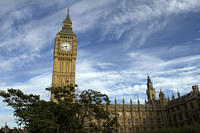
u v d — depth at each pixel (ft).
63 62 366.02
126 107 372.17
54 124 147.84
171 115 357.61
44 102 169.27
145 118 370.53
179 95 342.64
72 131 155.43
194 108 297.53
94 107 159.43
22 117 155.53
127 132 350.02
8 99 161.99
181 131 194.90
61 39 380.37
